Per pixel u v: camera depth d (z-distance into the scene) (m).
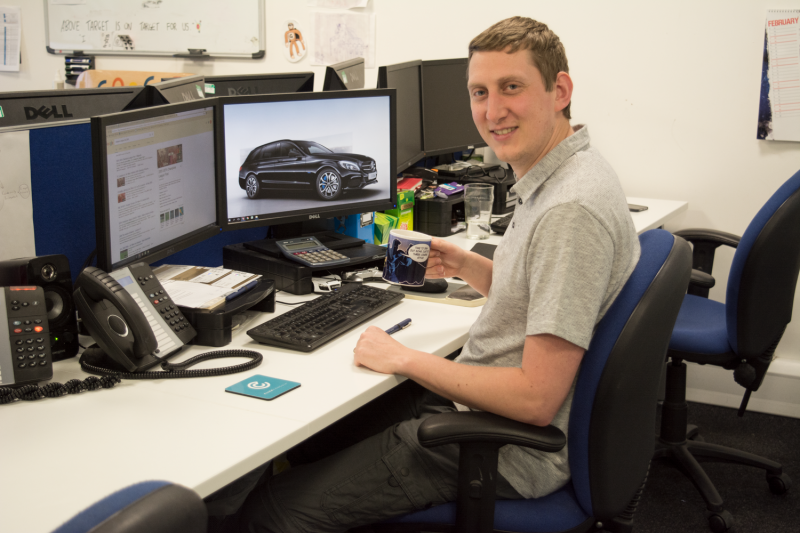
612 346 0.99
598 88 2.65
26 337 1.08
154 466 0.84
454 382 1.06
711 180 2.55
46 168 1.32
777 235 1.68
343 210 1.78
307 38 3.16
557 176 1.05
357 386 1.09
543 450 1.01
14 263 1.14
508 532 1.08
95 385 1.07
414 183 2.19
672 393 2.00
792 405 2.52
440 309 1.51
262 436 0.92
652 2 2.50
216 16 3.34
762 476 2.13
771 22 2.34
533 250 1.00
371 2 2.98
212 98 1.48
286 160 1.66
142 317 1.11
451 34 2.86
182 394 1.06
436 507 1.12
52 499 0.77
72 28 3.69
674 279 1.01
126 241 1.25
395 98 1.80
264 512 1.11
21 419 0.97
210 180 1.53
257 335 1.27
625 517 1.13
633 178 2.68
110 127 1.16
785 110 2.38
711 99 2.49
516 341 1.08
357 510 1.10
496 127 1.09
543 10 2.68
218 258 1.83
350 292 1.51
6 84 3.87
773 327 1.78
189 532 0.44
